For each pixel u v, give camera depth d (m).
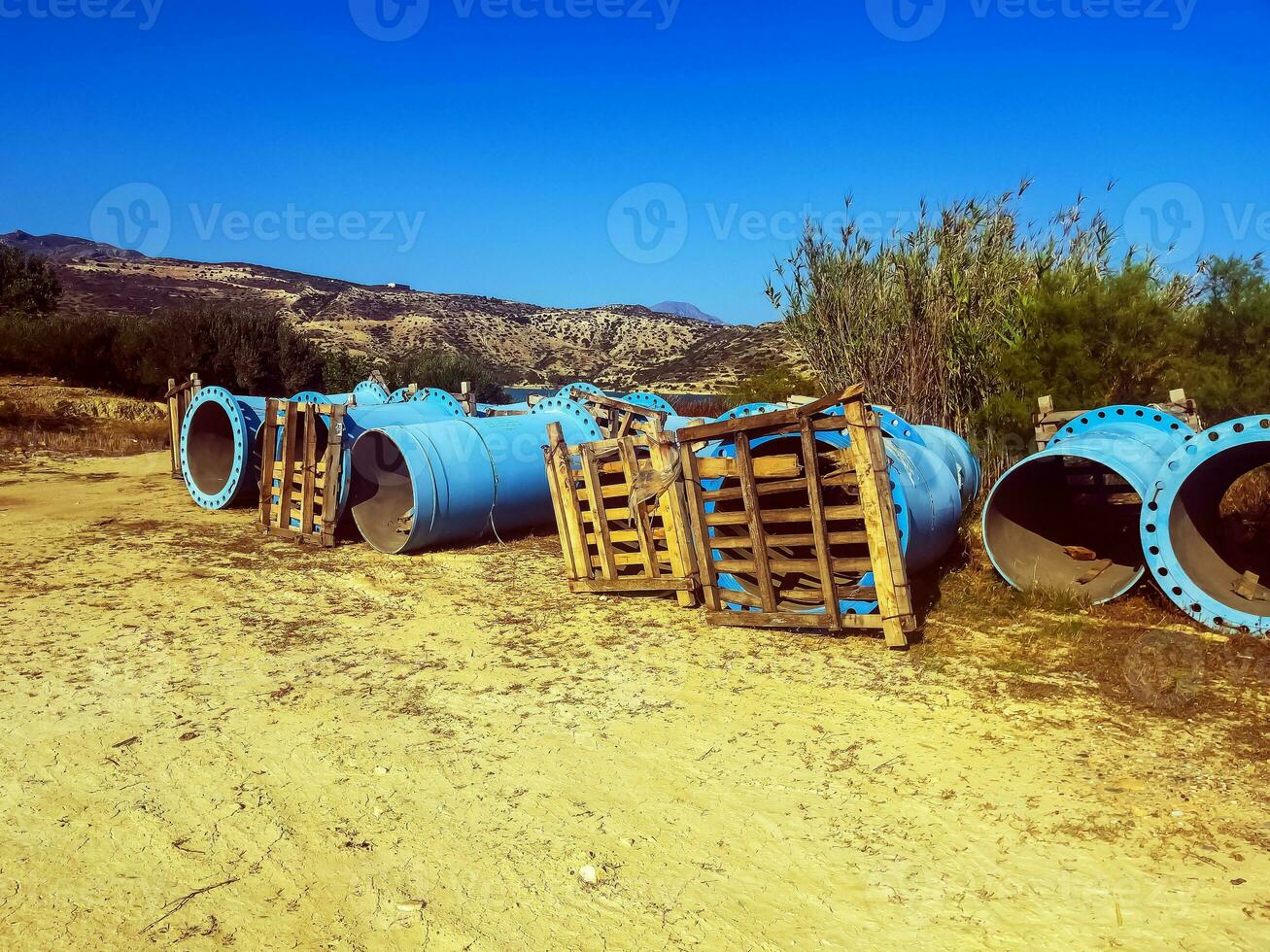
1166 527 7.01
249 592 9.12
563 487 9.02
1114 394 11.34
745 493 7.60
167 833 4.59
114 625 7.98
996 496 8.41
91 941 3.75
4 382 26.66
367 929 3.84
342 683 6.63
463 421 11.62
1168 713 5.66
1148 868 4.09
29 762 5.35
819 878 4.14
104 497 14.80
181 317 30.47
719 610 7.93
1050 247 12.51
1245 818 4.45
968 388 12.68
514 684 6.60
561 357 85.19
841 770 5.14
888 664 6.76
